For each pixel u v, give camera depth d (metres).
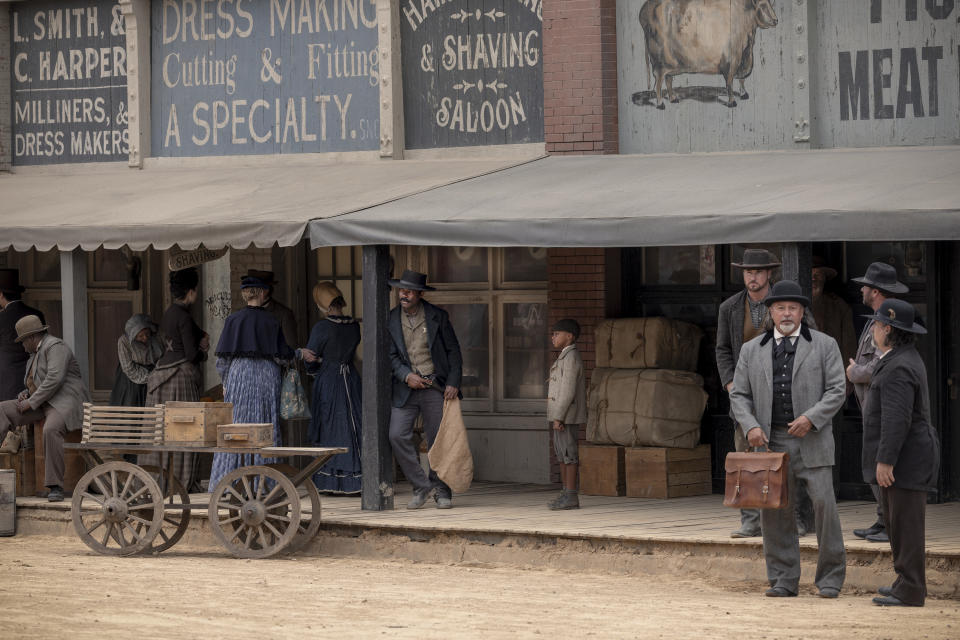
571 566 15.95
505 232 16.42
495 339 21.77
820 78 19.11
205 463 21.81
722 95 19.62
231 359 18.75
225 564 16.55
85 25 23.88
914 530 13.30
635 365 19.72
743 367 14.00
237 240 17.92
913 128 18.61
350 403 19.88
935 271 18.47
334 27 22.08
